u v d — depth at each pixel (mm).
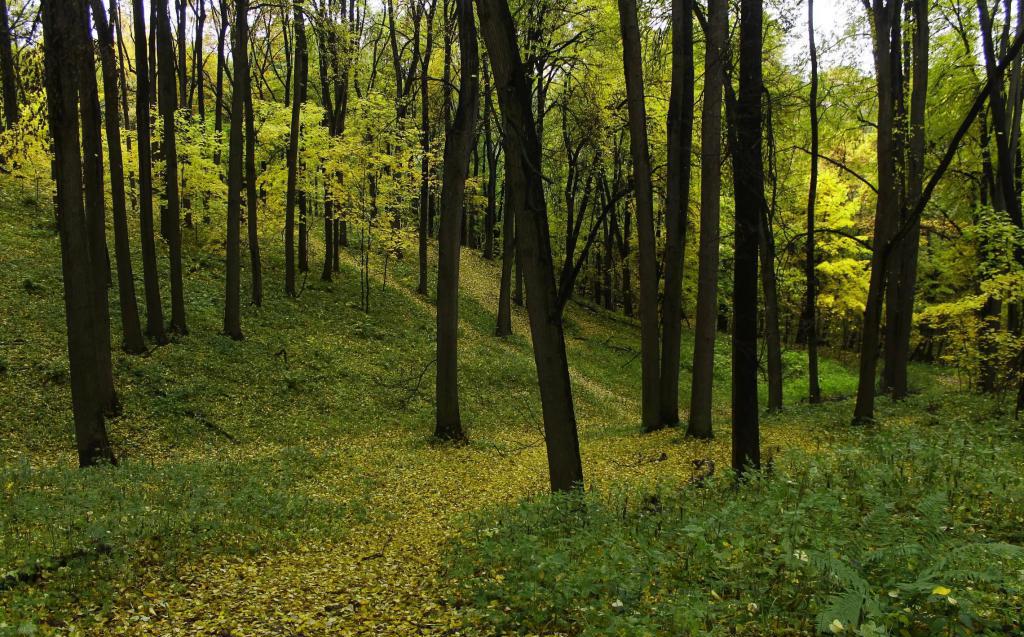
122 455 12812
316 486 11438
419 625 5590
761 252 18734
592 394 23844
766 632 3963
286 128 26047
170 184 18141
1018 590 3742
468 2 14094
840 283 27812
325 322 23344
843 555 4363
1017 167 19297
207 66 37375
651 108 18875
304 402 17469
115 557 6676
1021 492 6145
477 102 15398
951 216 22781
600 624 4531
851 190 30312
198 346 18266
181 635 5527
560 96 17250
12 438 12547
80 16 9789
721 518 5574
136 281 21156
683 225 15586
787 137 19500
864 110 22750
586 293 44875
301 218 27031
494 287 34969
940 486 6449
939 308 17938
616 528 6453
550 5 14016
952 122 20125
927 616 3676
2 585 5648
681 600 4297
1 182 20594
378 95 25406
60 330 16531
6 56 17469
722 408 25109
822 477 7039
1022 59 18531
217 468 11633
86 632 5348
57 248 21219
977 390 18984
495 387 22109
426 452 14773
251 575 7074
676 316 15906
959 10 19344
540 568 5457
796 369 29734
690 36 14891
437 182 27828
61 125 9758
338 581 7047
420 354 23125
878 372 30094
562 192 30562
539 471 13422
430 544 8500
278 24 25688
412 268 33531
